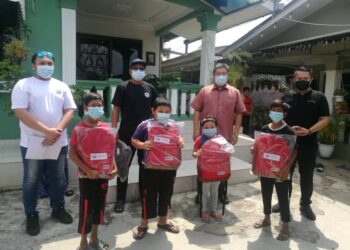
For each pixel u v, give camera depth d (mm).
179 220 3275
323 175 5145
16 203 3469
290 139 2920
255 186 4348
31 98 2719
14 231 2891
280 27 7617
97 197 2570
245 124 8289
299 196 4051
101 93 4918
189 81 15164
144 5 6227
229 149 3090
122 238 2855
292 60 9016
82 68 7305
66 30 4668
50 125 2803
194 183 4113
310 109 3205
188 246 2758
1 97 4512
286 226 2945
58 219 3135
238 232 3049
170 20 7168
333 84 7129
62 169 3059
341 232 3117
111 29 7488
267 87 9891
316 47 7176
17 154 4051
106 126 2545
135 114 3273
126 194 3635
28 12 4488
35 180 2869
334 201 3951
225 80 3377
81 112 4613
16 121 4664
